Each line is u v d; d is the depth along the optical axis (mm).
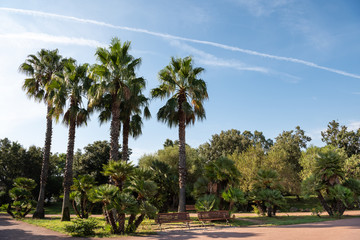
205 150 54031
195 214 19969
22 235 10398
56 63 23953
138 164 34344
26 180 23422
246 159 34000
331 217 17266
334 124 47500
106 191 10156
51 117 19531
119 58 16625
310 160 32875
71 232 10367
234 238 8477
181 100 18906
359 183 18953
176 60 19406
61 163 63625
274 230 10430
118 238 9305
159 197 17844
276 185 18906
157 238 9062
